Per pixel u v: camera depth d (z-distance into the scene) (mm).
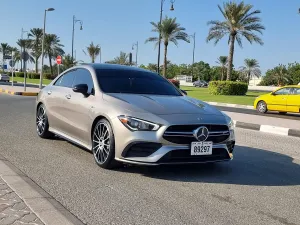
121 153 4918
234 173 5457
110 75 6184
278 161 6586
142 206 3930
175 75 111438
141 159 4785
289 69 85000
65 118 6441
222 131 5090
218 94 32844
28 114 11758
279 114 18875
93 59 72875
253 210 3986
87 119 5648
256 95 34156
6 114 11500
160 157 4695
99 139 5375
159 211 3809
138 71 6637
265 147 8188
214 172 5441
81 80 6457
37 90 26250
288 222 3701
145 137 4750
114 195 4234
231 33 37406
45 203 3760
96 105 5492
